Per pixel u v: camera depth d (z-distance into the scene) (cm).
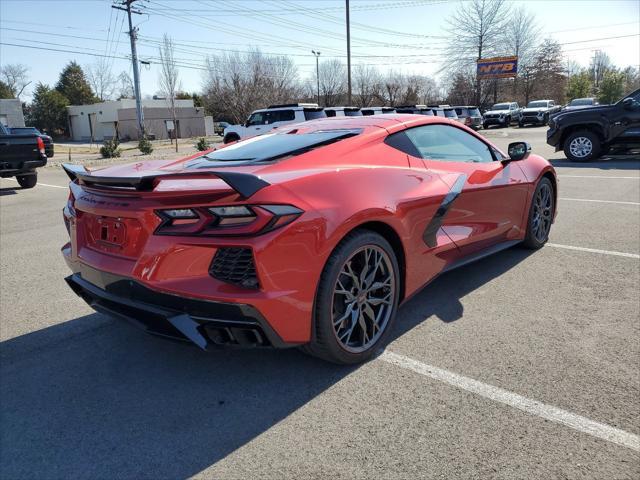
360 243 259
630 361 266
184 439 219
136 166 335
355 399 242
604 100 5228
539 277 400
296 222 228
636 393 236
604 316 323
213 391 256
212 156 333
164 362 290
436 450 203
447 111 2772
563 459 194
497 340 296
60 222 730
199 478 194
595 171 1021
